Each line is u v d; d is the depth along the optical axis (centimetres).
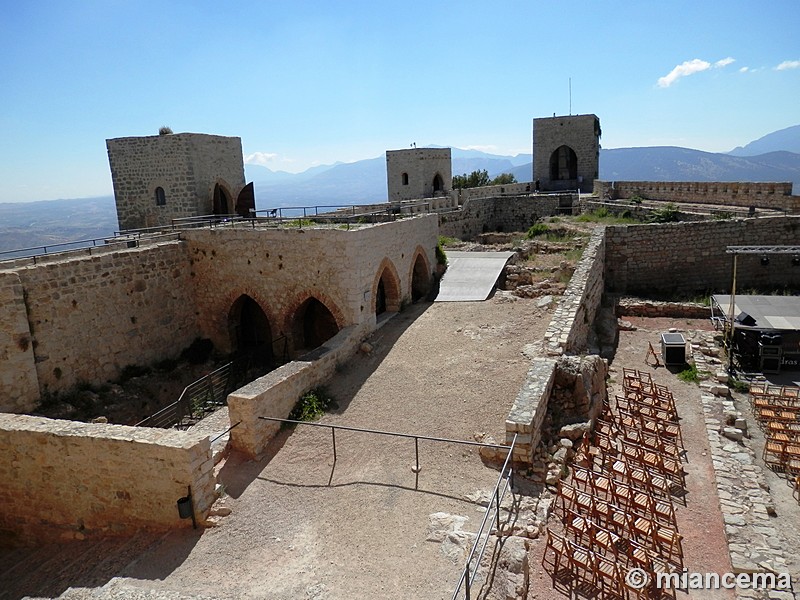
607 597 915
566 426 1373
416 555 970
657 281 2778
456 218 3778
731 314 2020
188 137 3033
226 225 2431
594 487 1127
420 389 1573
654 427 1516
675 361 1961
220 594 916
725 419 1559
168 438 1138
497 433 1324
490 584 884
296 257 1991
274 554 1016
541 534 1053
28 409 1623
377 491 1173
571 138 5403
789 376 1867
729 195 3488
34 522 1269
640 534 1078
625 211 3553
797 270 2697
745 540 1068
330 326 2264
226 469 1305
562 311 1877
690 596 945
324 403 1547
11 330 1573
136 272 1994
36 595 1011
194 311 2258
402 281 2253
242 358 2170
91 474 1185
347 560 977
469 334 1891
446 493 1148
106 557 1099
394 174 4788
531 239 3192
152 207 3216
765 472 1341
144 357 2034
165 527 1148
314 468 1288
